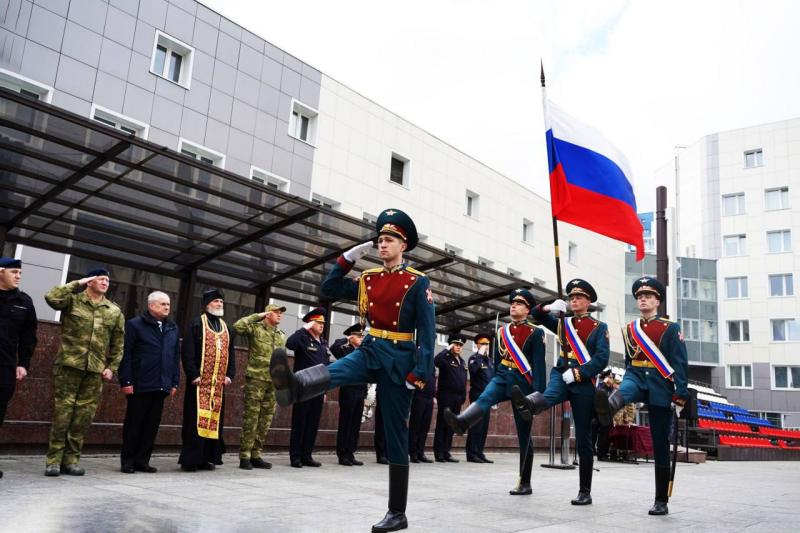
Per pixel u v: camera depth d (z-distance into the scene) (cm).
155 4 1834
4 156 819
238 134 2020
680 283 4328
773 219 4275
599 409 559
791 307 4125
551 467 1119
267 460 933
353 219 977
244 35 2069
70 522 400
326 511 503
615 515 561
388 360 436
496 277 1248
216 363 764
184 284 1073
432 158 2723
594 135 772
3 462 699
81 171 829
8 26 1545
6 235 923
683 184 4819
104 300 683
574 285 661
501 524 478
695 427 2075
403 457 441
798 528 521
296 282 1218
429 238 2662
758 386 4125
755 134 4431
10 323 601
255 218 978
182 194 905
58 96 1617
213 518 446
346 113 2386
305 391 401
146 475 680
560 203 721
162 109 1831
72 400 641
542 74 764
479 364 1182
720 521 550
